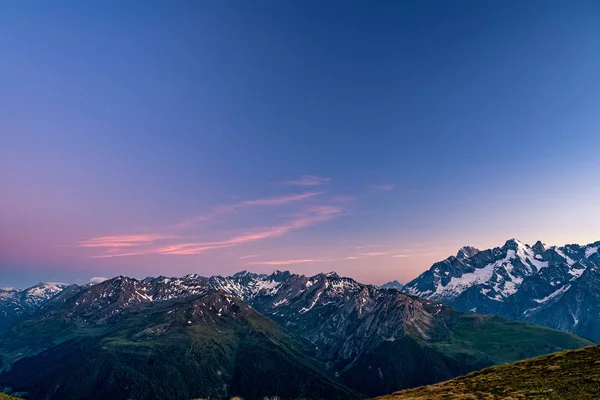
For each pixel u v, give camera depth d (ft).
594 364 233.96
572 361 253.85
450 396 233.76
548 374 238.68
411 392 273.75
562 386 207.92
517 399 200.64
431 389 268.21
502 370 277.64
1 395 307.58
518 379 242.58
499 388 229.66
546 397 195.72
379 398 276.41
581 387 199.72
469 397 220.02
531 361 282.56
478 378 270.26
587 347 276.62
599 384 197.26
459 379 284.82
